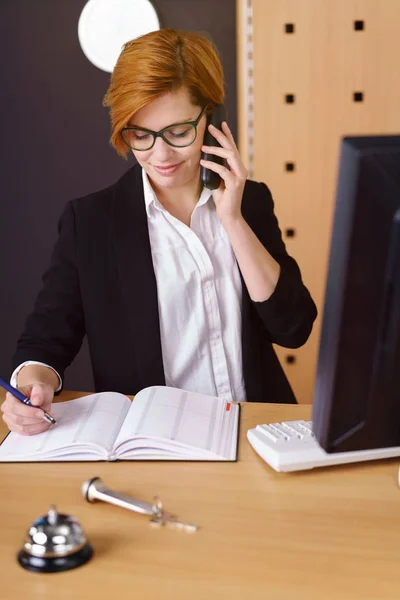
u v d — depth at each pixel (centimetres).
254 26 316
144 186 191
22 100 365
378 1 312
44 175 373
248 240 182
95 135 367
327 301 107
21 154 372
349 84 320
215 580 106
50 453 143
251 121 325
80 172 371
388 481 133
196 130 174
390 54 316
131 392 195
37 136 369
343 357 108
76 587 105
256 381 195
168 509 125
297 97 322
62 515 112
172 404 157
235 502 127
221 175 177
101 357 196
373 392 111
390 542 115
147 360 190
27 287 386
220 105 179
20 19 357
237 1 341
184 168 179
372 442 115
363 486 132
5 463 143
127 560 111
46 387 161
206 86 173
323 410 113
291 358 346
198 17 350
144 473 138
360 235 101
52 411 162
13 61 361
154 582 106
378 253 102
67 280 195
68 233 195
